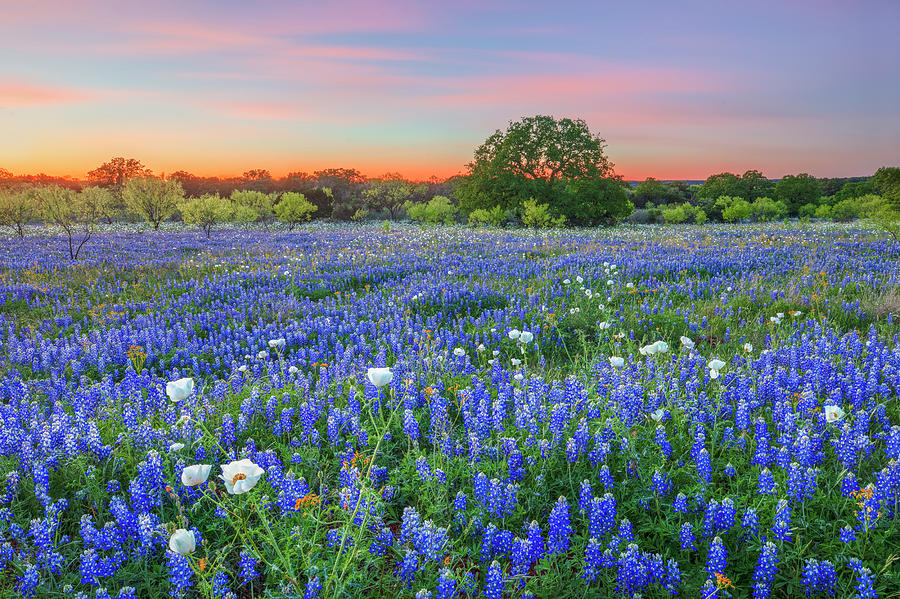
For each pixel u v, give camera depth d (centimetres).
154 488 445
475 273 2027
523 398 645
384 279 2030
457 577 362
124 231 5150
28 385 916
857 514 401
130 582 384
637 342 1103
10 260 2739
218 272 2319
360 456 529
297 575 374
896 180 6075
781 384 713
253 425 633
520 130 6206
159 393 755
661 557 379
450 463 515
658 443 527
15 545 422
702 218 6225
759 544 393
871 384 655
